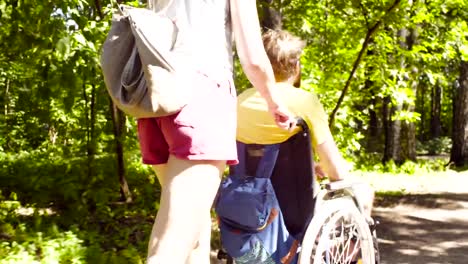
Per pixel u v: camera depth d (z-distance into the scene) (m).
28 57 5.59
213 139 1.78
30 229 5.52
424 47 9.05
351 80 9.31
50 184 7.73
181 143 1.77
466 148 17.36
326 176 3.19
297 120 2.79
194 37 1.85
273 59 2.98
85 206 6.63
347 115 10.94
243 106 2.95
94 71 5.34
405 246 6.32
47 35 4.80
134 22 1.76
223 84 1.86
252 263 2.93
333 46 9.30
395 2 7.70
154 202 7.15
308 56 9.84
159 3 1.99
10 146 14.86
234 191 2.88
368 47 9.18
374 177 13.04
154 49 1.73
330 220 2.82
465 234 6.91
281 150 2.87
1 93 14.52
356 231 3.06
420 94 37.41
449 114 44.84
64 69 5.00
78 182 7.91
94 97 7.91
